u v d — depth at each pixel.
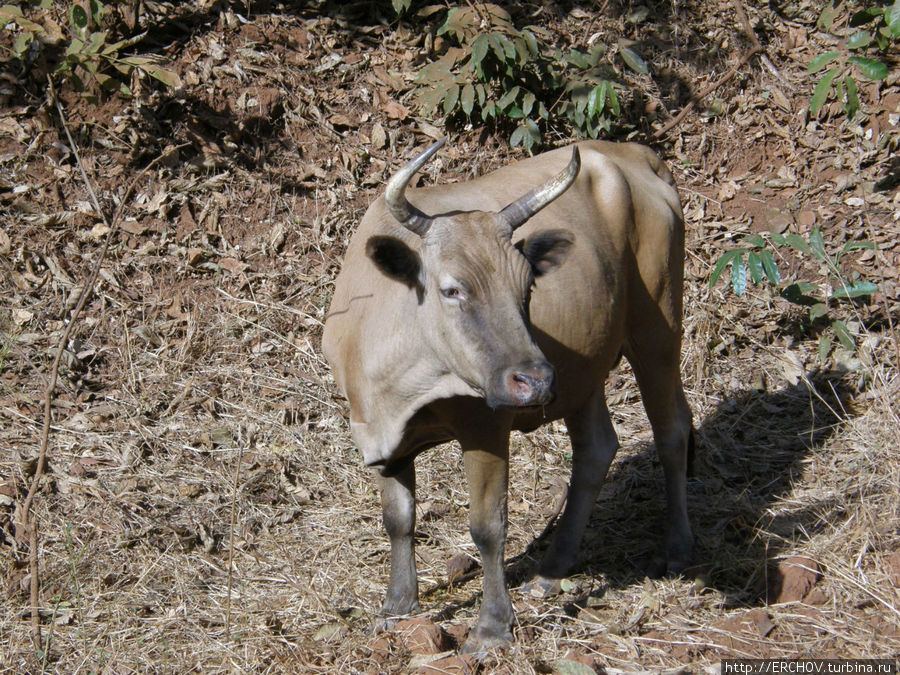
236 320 10.90
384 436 7.09
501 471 7.01
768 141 13.53
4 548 8.12
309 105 12.86
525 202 6.69
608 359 8.14
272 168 12.25
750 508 9.00
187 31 13.20
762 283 11.88
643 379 8.79
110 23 12.65
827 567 7.82
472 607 7.77
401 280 6.52
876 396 10.15
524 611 7.61
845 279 11.06
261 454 9.61
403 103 13.23
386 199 6.46
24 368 10.04
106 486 8.97
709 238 12.38
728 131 13.62
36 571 7.44
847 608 7.36
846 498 8.95
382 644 6.85
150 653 7.05
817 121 13.69
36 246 11.08
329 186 12.25
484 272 6.27
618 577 8.30
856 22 12.12
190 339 10.57
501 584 7.14
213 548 8.44
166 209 11.59
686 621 7.39
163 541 8.45
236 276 11.30
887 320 11.40
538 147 13.01
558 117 13.27
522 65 12.45
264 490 9.24
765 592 7.74
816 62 11.70
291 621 7.44
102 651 6.93
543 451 10.06
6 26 12.41
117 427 9.62
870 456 9.45
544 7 14.48
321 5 14.11
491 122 12.99
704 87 14.02
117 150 11.94
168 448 9.52
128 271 11.14
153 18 13.23
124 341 10.48
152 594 7.79
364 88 13.24
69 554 7.86
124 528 8.48
